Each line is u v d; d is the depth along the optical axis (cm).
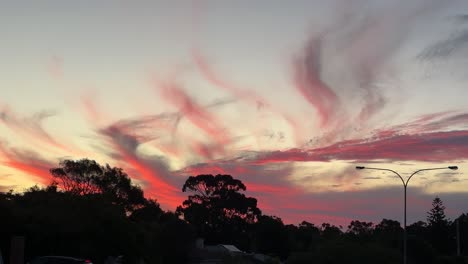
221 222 12606
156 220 9475
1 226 4322
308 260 6494
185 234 8206
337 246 6425
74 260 3136
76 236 4844
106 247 5156
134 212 9044
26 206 4994
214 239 12362
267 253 11100
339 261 6288
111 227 5225
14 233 4369
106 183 8794
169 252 7981
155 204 9488
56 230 4653
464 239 12562
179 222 8288
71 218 4834
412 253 7500
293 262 6669
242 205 12706
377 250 6353
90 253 4888
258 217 12800
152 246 6812
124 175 9000
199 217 12556
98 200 5416
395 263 6278
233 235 12475
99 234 5059
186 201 13012
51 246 4603
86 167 8700
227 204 12706
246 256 8794
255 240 11669
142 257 5928
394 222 13750
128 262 5484
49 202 5097
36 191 5469
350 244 6462
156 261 7144
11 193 5388
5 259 4266
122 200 8819
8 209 4438
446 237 12625
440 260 7700
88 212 5125
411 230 13050
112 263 5375
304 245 12344
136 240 5612
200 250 8769
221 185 12912
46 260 3127
